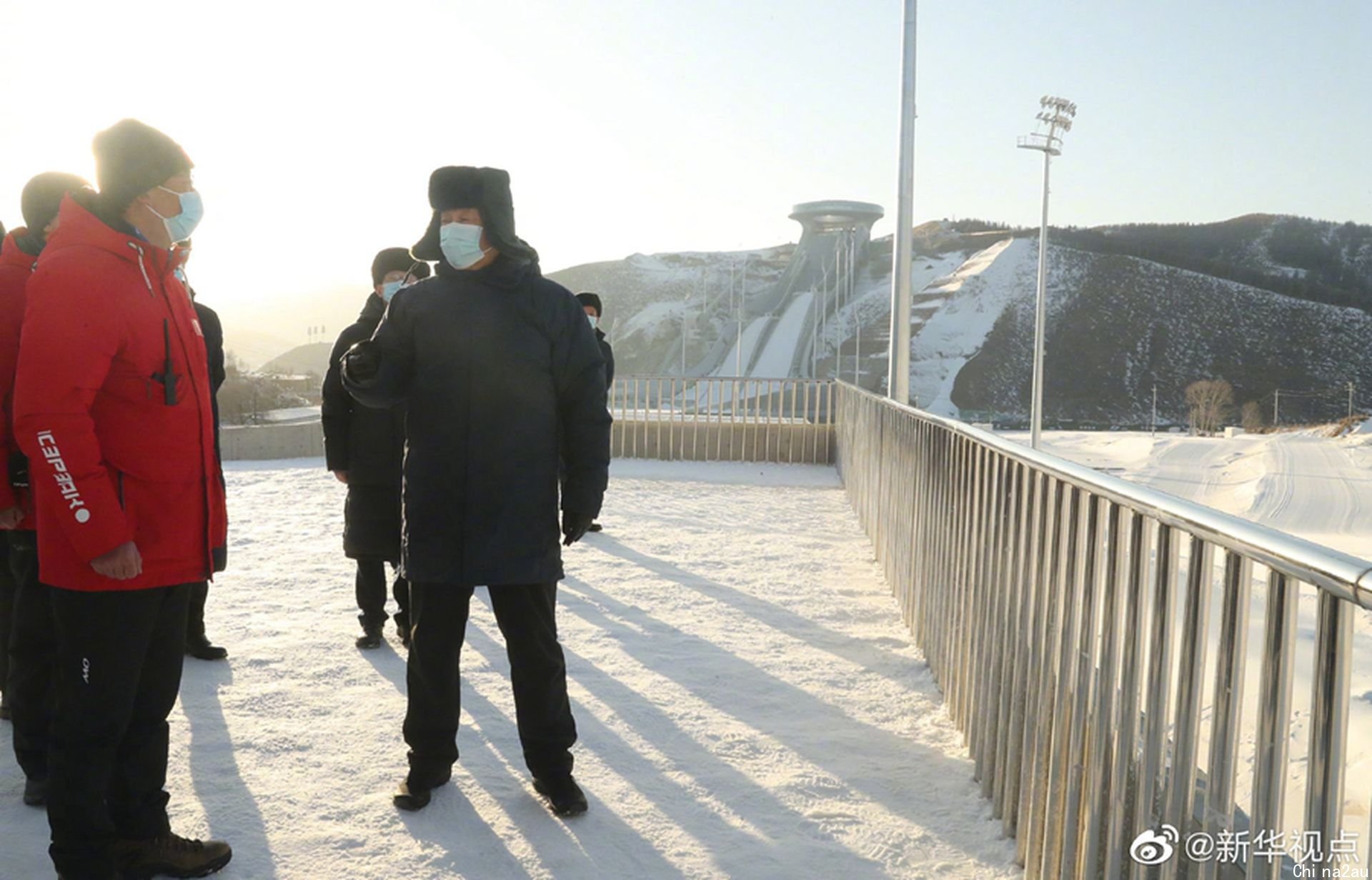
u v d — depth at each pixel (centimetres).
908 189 1092
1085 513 249
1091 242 16625
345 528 474
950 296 15062
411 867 279
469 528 308
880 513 733
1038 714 278
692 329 18500
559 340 318
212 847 275
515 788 334
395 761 352
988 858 293
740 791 335
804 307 17375
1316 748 143
